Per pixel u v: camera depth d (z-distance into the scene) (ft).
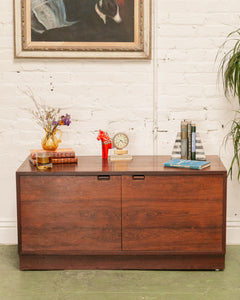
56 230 8.61
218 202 8.52
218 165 8.89
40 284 8.15
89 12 9.78
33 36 9.80
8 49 9.88
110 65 9.98
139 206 8.55
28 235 8.61
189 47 9.95
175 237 8.61
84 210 8.57
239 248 9.96
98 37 9.84
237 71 8.89
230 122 10.12
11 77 9.96
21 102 10.03
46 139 9.23
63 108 10.07
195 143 9.17
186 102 10.08
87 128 10.14
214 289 7.94
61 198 8.54
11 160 10.19
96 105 10.08
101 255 8.79
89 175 8.47
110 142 9.59
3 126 10.09
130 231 8.61
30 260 8.77
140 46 9.85
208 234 8.59
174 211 8.55
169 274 8.61
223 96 10.06
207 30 9.91
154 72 9.98
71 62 9.96
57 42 9.83
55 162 9.10
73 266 8.81
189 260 8.79
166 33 9.91
